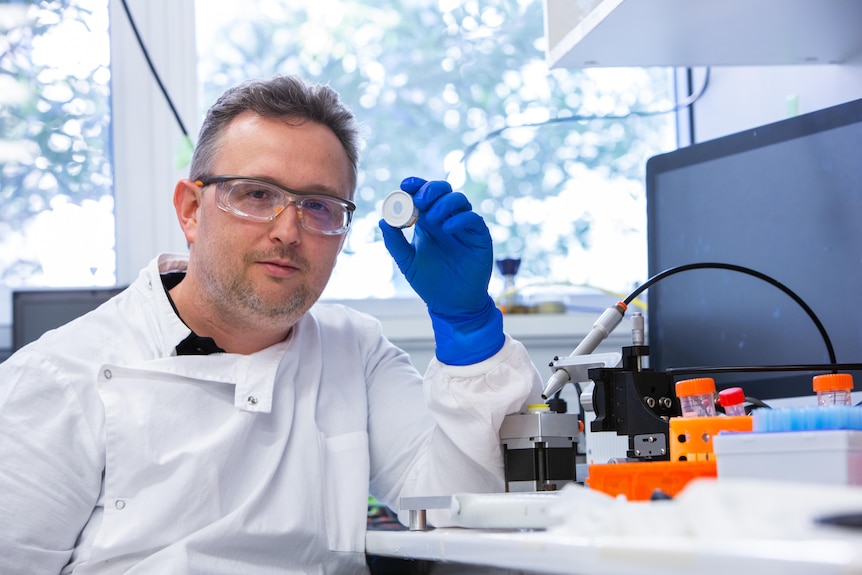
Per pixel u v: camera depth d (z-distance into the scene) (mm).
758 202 1589
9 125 2678
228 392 1428
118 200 2730
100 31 2736
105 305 1502
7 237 2668
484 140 2797
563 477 1282
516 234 2789
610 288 2797
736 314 1613
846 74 1833
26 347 1440
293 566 1411
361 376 1642
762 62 1876
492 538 847
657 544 621
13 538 1287
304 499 1433
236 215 1398
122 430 1332
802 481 806
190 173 1517
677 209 1733
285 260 1400
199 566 1306
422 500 1192
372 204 2779
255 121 1440
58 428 1343
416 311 2764
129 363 1416
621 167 2826
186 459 1346
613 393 1191
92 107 2727
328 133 1468
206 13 2770
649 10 1572
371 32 2789
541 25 2824
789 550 542
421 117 2795
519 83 2814
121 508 1328
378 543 1177
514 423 1306
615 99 2832
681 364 1694
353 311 1774
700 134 2641
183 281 1535
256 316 1433
